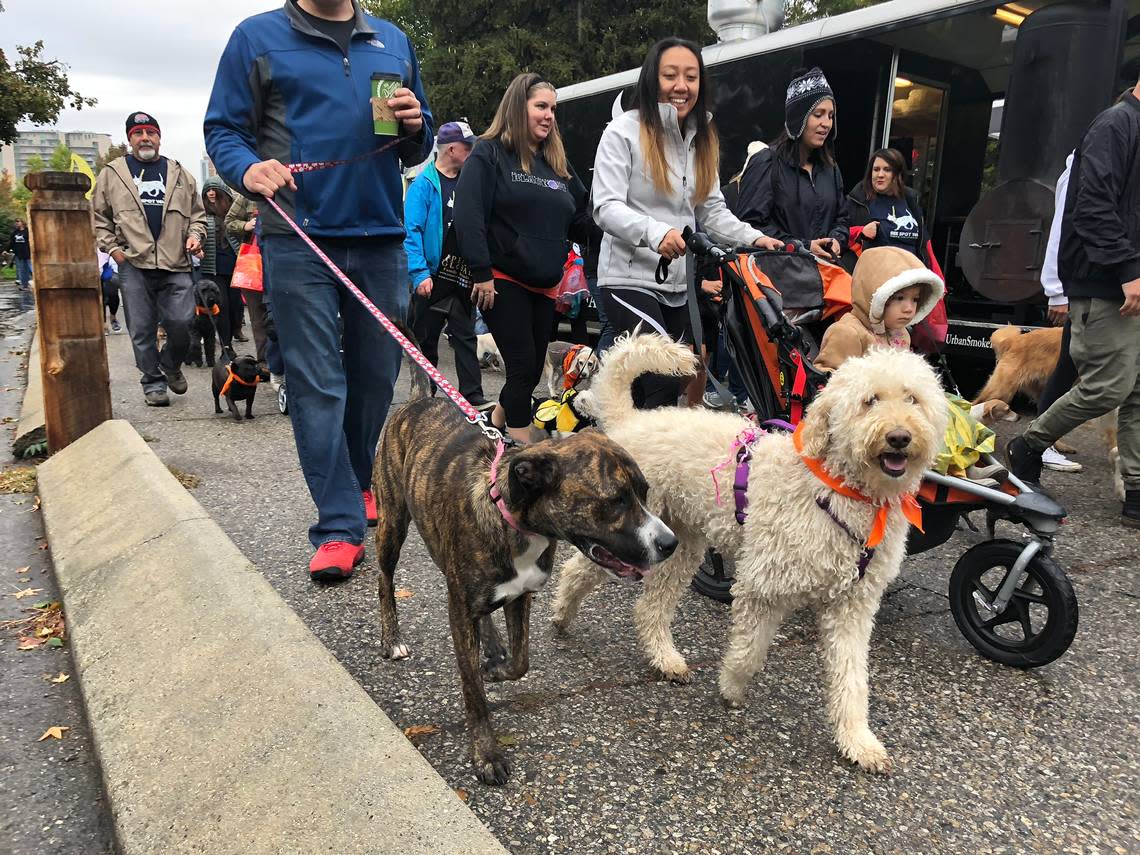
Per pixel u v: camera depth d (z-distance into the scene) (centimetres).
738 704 290
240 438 665
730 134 869
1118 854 222
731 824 230
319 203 375
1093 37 599
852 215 638
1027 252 639
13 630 337
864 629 274
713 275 408
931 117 838
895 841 225
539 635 343
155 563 332
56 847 218
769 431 339
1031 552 309
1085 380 466
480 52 2206
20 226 2525
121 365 1045
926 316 406
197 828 197
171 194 757
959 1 673
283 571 395
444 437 295
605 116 1003
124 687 261
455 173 695
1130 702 299
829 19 772
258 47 367
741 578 282
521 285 536
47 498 465
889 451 245
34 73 3216
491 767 244
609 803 237
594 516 245
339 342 393
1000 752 268
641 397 456
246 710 234
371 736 220
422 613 354
